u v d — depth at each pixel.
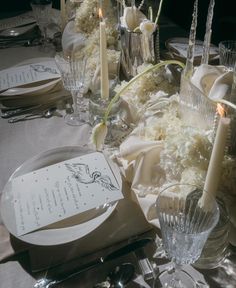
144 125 0.80
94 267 0.58
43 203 0.66
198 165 0.60
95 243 0.61
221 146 0.50
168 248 0.53
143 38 0.94
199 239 0.49
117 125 0.88
